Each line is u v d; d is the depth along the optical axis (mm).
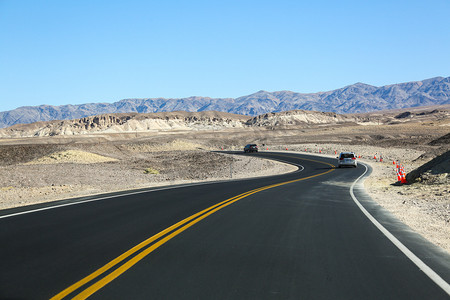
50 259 6809
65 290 5297
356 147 78625
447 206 14078
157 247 7758
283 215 12016
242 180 28844
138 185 24656
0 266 6379
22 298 5000
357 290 5465
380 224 10773
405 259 7121
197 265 6570
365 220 11406
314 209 13523
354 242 8461
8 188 23797
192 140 107938
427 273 6285
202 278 5887
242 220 11000
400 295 5297
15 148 53531
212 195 17312
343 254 7426
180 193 18094
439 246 8305
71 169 37812
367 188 23641
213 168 49000
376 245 8211
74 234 8898
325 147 81125
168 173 43875
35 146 55344
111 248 7633
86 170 38094
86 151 55969
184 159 59719
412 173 25594
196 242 8234
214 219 11102
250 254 7328
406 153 64938
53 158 49062
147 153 67562
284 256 7227
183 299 5043
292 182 26547
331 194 18922
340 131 141375
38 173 33188
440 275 6199
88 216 11383
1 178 29812
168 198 16031
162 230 9445
